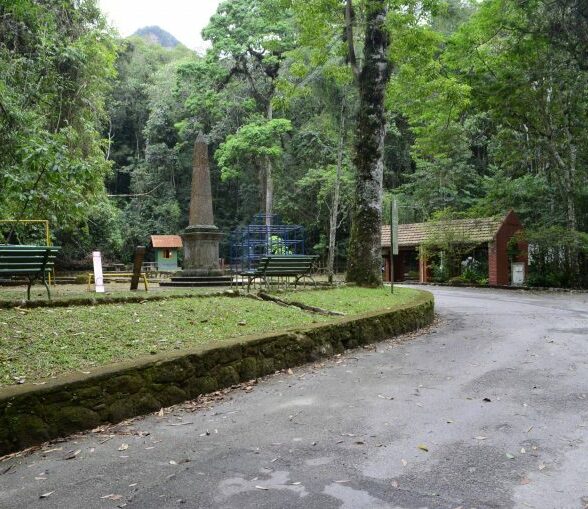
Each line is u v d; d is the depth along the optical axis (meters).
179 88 38.50
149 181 44.75
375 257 14.55
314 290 12.48
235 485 3.69
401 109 23.84
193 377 5.91
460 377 6.76
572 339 9.44
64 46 18.27
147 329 7.12
